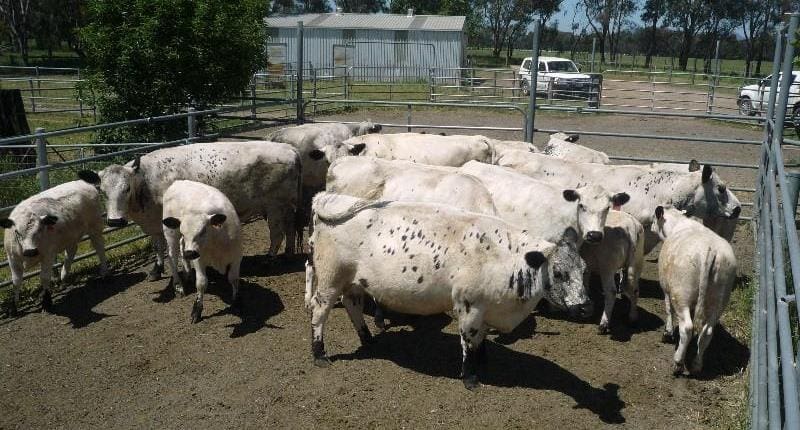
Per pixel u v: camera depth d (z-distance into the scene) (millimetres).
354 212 5723
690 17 57781
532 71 11203
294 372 5918
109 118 15859
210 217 6664
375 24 39438
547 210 7008
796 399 2463
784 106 8414
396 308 5824
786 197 4555
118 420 5238
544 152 10258
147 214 8078
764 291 5133
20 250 6961
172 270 7594
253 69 17203
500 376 5918
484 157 9633
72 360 6172
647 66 54656
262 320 7016
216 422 5191
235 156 8453
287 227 8906
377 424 5148
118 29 15367
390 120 22750
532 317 7266
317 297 5945
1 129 14375
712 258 5582
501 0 68062
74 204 7520
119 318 7090
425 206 5707
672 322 6547
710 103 26547
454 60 38031
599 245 6824
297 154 8812
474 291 5449
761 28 55469
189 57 15352
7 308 7332
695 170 8070
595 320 7211
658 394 5648
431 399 5508
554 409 5391
